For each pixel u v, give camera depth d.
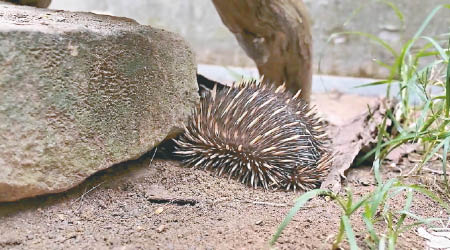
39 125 1.32
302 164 1.59
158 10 3.64
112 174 1.51
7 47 1.28
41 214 1.37
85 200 1.43
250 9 1.79
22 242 1.29
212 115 1.65
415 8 2.86
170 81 1.55
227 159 1.62
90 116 1.38
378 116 1.91
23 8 1.51
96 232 1.33
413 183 1.63
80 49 1.35
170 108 1.57
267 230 1.34
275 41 1.86
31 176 1.32
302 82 1.94
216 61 3.56
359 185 1.64
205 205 1.46
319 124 1.72
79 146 1.37
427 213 1.48
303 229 1.35
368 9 3.01
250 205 1.48
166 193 1.50
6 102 1.28
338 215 1.43
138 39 1.44
